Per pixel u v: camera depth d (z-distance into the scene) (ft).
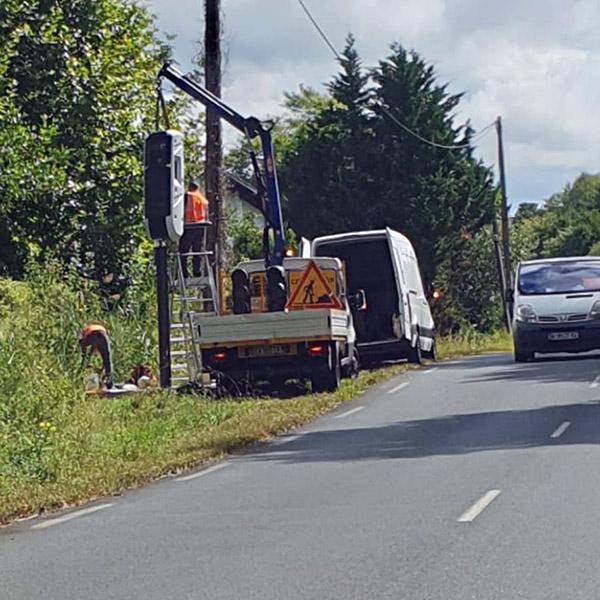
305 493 60.64
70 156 157.17
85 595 40.91
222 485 65.41
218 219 126.21
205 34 127.44
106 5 167.22
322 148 260.83
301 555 45.57
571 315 137.90
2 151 144.56
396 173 256.52
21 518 59.00
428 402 102.63
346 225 256.32
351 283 147.02
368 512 54.03
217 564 44.75
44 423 79.10
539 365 135.33
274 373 112.16
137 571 44.37
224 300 134.31
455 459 69.56
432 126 257.34
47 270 134.51
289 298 126.62
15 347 95.76
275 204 120.26
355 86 263.49
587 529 48.08
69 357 109.09
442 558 43.88
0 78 149.48
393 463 69.46
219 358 111.65
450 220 252.62
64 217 158.81
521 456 69.36
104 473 69.72
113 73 165.27
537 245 406.62
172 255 120.78
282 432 88.58
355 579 41.11
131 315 139.03
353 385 118.62
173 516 56.29
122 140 165.78
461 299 265.95
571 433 78.59
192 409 97.19
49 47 161.38
